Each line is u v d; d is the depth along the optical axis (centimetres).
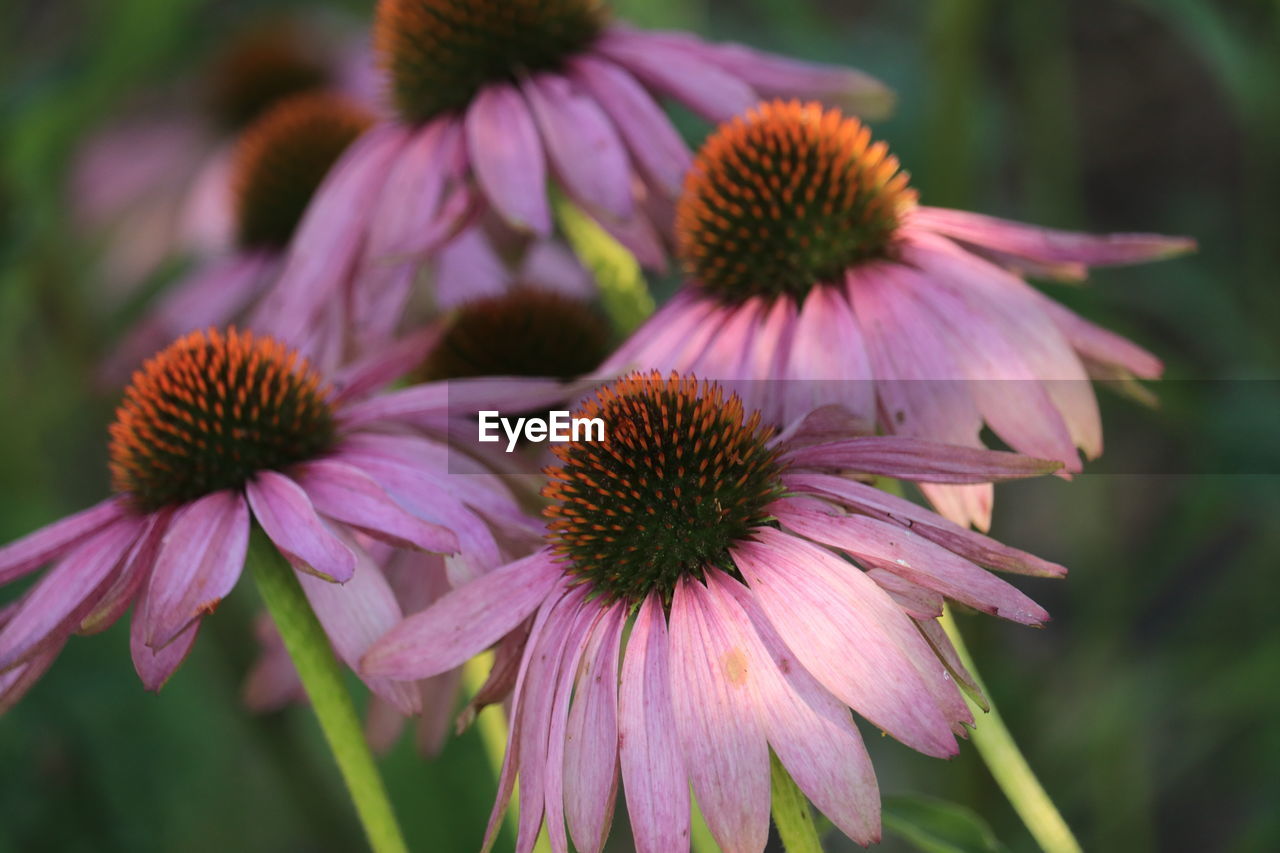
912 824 31
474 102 36
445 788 45
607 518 29
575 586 29
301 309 35
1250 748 49
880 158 32
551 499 31
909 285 31
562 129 35
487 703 29
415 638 29
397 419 32
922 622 28
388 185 36
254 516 30
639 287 36
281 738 46
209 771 49
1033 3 47
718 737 27
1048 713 46
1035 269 33
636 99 35
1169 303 47
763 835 27
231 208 48
